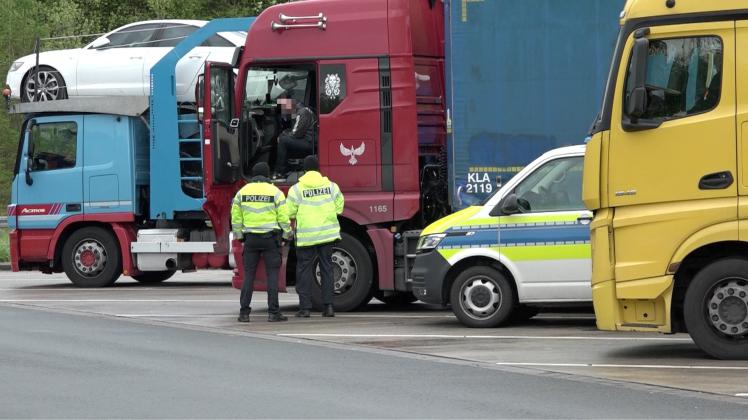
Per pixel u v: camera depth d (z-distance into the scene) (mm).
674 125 29141
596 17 39031
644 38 29125
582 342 33281
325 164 42281
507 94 39531
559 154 36750
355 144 42062
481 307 36875
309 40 42562
